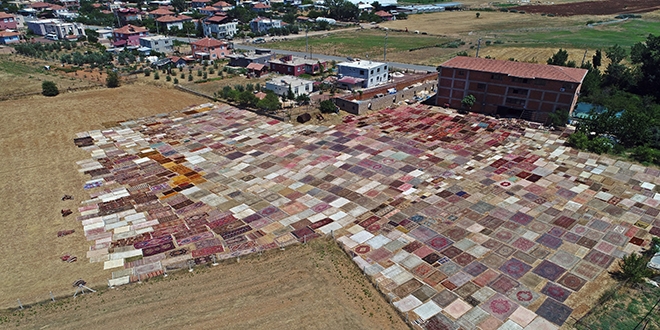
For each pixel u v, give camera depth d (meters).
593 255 42.22
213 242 44.59
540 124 75.81
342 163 62.53
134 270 40.34
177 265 40.78
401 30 182.88
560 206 50.88
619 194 53.19
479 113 82.19
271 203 52.38
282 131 74.56
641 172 58.53
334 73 113.69
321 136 72.19
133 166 62.06
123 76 108.81
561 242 44.28
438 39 160.50
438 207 51.00
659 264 39.94
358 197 53.50
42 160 63.81
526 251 43.00
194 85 101.44
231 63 121.06
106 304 36.03
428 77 103.81
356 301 36.12
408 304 35.97
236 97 86.88
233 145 69.25
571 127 73.94
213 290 37.44
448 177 58.16
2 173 59.78
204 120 79.94
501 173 59.06
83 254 42.88
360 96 88.69
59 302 36.38
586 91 89.81
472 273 39.84
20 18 177.62
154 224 47.97
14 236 45.97
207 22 165.50
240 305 35.53
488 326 33.75
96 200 53.03
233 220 48.75
